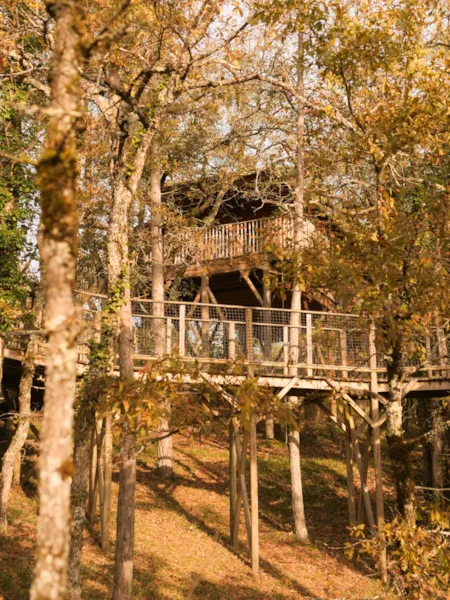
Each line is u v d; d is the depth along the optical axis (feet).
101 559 58.59
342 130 57.88
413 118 41.29
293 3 40.19
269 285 42.22
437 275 38.88
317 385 65.10
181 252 88.53
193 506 76.43
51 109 18.93
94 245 85.20
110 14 36.86
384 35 39.09
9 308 59.16
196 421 35.58
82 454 45.55
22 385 59.67
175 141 84.43
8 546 55.21
